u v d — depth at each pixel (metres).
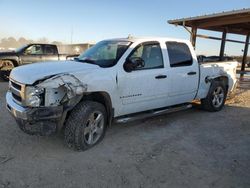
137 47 5.08
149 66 5.27
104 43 5.64
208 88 6.77
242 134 5.38
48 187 3.23
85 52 5.73
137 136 5.08
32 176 3.47
